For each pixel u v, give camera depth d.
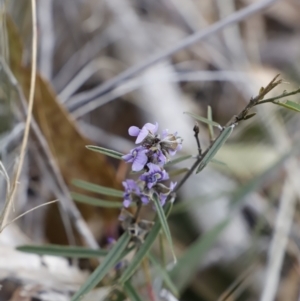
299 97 0.78
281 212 0.65
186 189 0.67
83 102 0.68
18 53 0.61
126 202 0.50
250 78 0.82
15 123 0.63
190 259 0.60
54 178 0.60
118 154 0.48
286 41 1.01
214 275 0.65
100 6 0.83
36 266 0.58
